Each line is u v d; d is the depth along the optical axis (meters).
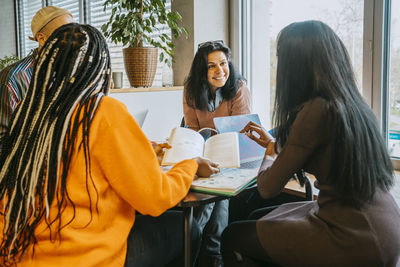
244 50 2.96
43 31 1.61
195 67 2.06
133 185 0.93
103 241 0.92
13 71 1.54
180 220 1.27
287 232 1.09
